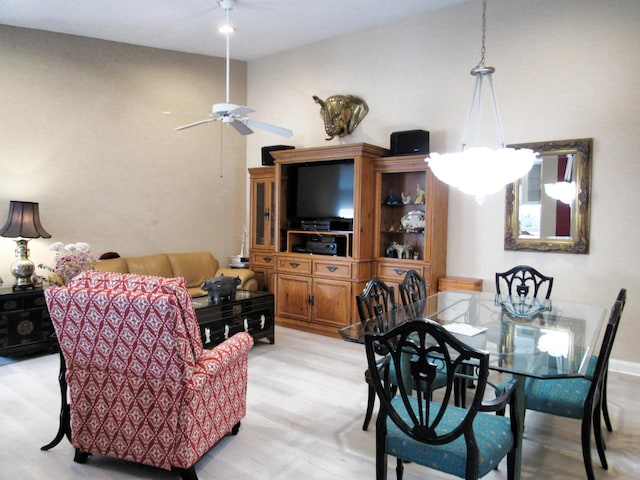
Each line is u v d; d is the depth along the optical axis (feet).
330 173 16.98
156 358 6.92
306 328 17.11
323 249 16.81
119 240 17.61
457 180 8.65
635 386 11.74
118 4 14.19
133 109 17.85
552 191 13.58
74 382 7.64
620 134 12.63
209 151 20.30
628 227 12.60
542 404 7.59
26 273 14.10
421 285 11.96
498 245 14.70
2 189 14.83
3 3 13.57
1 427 9.32
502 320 9.09
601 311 10.07
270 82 20.51
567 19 13.29
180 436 7.14
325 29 17.34
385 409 6.16
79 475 7.70
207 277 19.11
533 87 13.91
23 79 15.17
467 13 15.06
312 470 7.88
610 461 8.23
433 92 15.90
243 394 9.09
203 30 16.88
